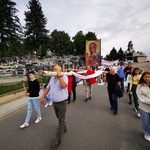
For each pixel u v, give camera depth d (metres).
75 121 6.14
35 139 4.89
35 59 59.47
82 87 15.20
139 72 7.08
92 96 10.73
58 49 75.50
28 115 5.97
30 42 65.38
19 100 10.14
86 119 6.34
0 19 33.84
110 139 4.69
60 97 4.50
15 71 21.84
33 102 6.04
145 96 4.50
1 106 8.74
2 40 33.97
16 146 4.52
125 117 6.50
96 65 23.14
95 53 23.38
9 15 35.47
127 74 10.92
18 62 45.56
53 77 4.73
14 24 36.62
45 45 68.62
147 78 4.55
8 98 9.80
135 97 7.11
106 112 7.19
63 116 4.58
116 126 5.62
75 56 75.44
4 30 34.56
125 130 5.28
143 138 4.73
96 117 6.54
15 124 6.23
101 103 8.81
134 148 4.20
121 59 107.44
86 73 9.40
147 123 4.59
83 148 4.23
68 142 4.56
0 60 33.72
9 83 16.17
